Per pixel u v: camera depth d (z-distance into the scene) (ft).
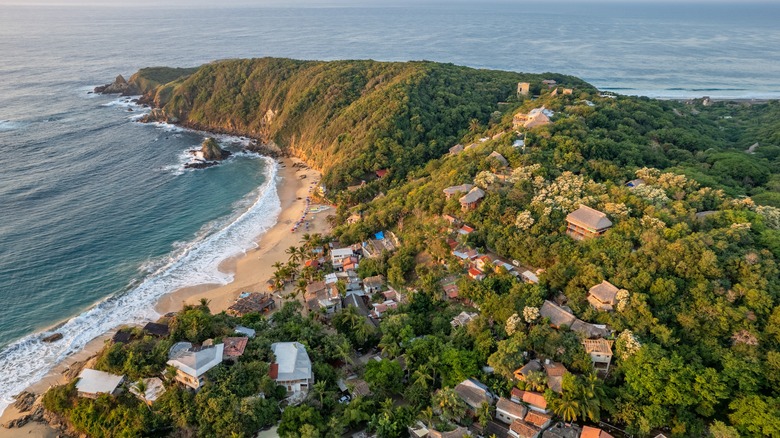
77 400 231.30
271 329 277.03
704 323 231.71
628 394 212.43
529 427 205.98
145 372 228.43
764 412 192.85
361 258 372.58
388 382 234.38
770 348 217.15
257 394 221.87
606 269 265.34
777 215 295.48
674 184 344.49
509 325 250.37
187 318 257.34
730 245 262.67
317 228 453.99
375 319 299.58
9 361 283.38
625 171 375.45
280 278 347.56
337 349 252.62
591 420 212.02
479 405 219.20
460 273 311.88
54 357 287.48
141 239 428.97
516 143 425.69
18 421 238.07
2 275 361.92
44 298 341.82
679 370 211.20
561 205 318.45
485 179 363.76
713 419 207.72
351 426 220.84
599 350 227.81
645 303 238.48
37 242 409.08
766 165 437.17
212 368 225.15
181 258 399.44
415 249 349.00
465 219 344.69
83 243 414.21
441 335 263.70
